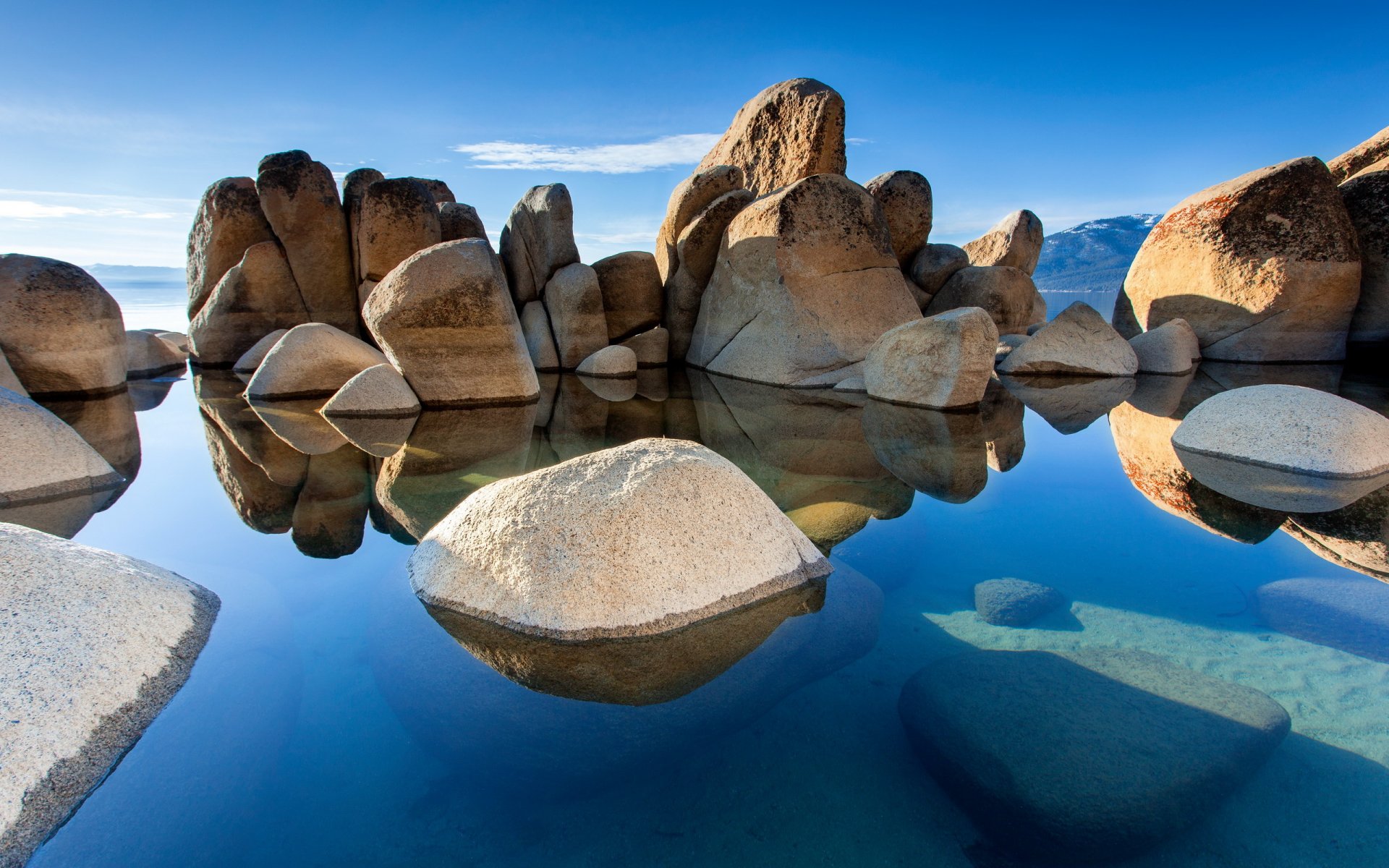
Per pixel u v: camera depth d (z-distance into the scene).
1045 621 2.47
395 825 1.54
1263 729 1.81
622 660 2.17
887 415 6.43
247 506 3.76
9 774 1.58
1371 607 2.54
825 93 9.78
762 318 8.73
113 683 1.92
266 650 2.25
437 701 1.97
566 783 1.67
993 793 1.63
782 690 2.04
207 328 9.51
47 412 4.08
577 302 9.66
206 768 1.71
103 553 2.43
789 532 2.85
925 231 10.55
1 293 6.60
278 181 9.10
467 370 6.82
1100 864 1.46
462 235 10.49
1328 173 8.96
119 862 1.44
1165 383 8.24
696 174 10.02
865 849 1.49
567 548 2.40
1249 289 9.38
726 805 1.61
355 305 9.88
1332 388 7.49
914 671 2.15
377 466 4.58
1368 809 1.59
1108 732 1.80
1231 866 1.45
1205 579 2.82
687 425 6.00
